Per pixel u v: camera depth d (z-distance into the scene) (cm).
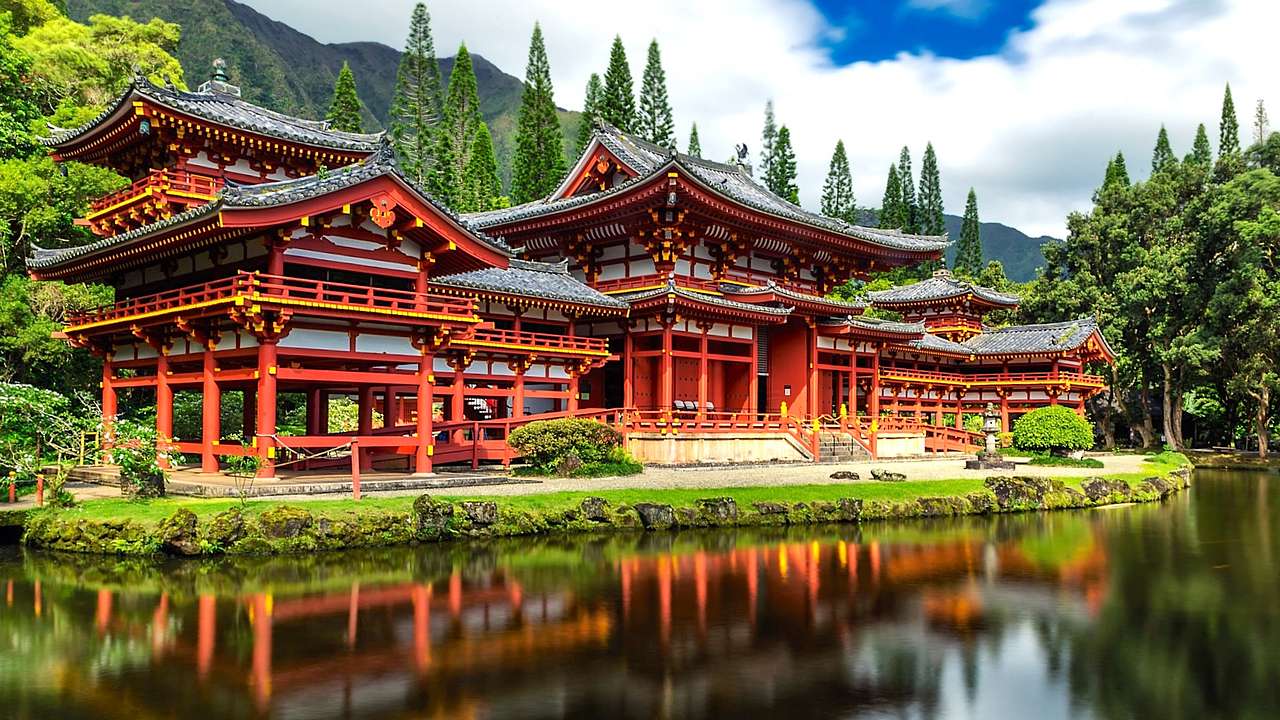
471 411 4200
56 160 4256
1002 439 6569
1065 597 2016
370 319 2734
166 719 1163
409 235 2914
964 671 1469
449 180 8244
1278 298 6169
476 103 9244
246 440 3388
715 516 2806
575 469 3306
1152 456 5719
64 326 3881
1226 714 1292
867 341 5459
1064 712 1291
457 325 2952
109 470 3228
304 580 1962
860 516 3066
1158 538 2892
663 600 1870
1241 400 7612
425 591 1895
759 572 2175
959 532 2914
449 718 1188
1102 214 7975
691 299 4147
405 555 2239
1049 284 8312
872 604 1897
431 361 2977
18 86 4809
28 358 4006
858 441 4788
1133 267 7650
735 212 4566
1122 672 1479
